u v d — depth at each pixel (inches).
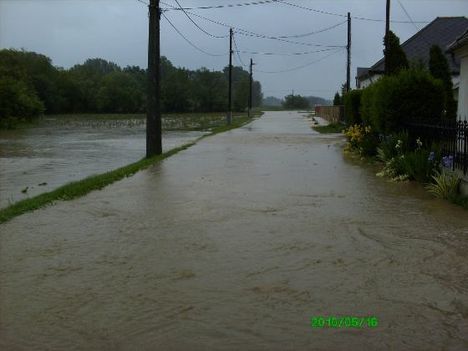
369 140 624.7
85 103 4114.2
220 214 326.0
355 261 229.5
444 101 552.7
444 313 174.9
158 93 737.6
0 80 2273.6
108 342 157.9
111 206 356.8
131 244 261.3
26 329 167.2
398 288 197.3
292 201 364.5
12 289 201.3
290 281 205.9
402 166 456.1
